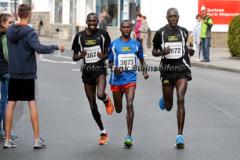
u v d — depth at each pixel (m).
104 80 23.36
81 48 23.33
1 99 23.81
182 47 23.64
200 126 27.66
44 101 35.81
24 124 27.88
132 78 23.44
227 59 69.25
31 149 22.42
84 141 24.08
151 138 24.77
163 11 88.81
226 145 23.42
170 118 29.86
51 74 52.34
